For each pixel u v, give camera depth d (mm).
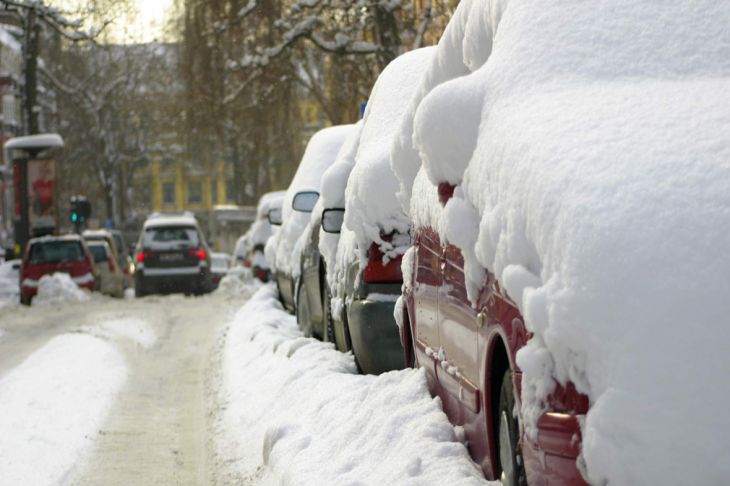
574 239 4391
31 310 29203
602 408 4152
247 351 14180
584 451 4211
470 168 5742
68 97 81500
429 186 7215
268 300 19250
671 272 4188
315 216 12992
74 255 35969
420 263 7496
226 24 39844
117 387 13109
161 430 10508
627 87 5254
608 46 5562
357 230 9656
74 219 50000
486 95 5840
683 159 4500
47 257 35938
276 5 39469
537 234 4664
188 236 41844
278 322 16109
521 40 5867
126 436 10188
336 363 10445
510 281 4828
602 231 4332
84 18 45719
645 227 4297
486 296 5621
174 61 48156
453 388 6512
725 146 4520
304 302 14219
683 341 4098
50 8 45594
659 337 4121
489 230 5238
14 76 121875
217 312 25594
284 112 43688
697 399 4043
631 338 4148
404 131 7820
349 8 37812
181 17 41688
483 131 5699
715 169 4418
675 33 5516
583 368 4297
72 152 92688
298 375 10445
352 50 38219
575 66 5539
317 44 38719
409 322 8156
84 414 11164
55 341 18797
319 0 38219
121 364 15383
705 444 4016
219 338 18531
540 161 4848
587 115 5012
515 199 4961
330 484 6496
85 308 28641
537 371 4574
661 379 4082
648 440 4062
